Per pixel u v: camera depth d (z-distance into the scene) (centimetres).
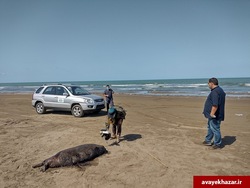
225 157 627
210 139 729
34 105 1434
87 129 959
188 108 1666
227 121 1153
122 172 535
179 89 4112
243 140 799
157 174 524
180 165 573
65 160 571
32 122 1125
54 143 767
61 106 1329
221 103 678
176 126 1041
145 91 3778
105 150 664
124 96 2775
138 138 822
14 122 1119
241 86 4509
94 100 1295
